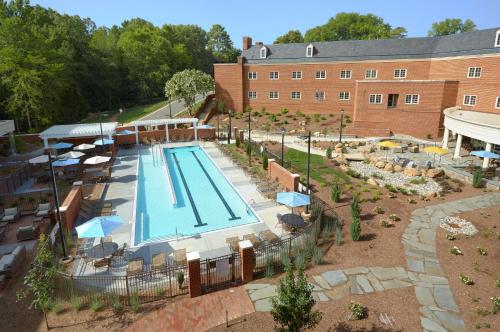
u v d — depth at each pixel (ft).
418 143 129.18
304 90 184.34
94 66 247.70
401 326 36.63
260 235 57.52
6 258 47.03
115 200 76.95
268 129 161.89
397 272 47.06
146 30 293.43
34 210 68.33
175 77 177.68
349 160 108.99
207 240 58.03
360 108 151.12
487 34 135.44
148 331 36.70
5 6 176.14
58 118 187.93
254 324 37.29
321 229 60.13
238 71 188.85
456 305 40.19
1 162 108.06
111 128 120.37
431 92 138.72
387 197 75.92
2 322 38.27
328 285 44.09
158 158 115.65
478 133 94.84
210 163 110.32
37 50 162.91
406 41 168.55
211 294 42.88
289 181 76.89
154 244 56.65
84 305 41.01
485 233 58.03
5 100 151.94
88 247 54.60
